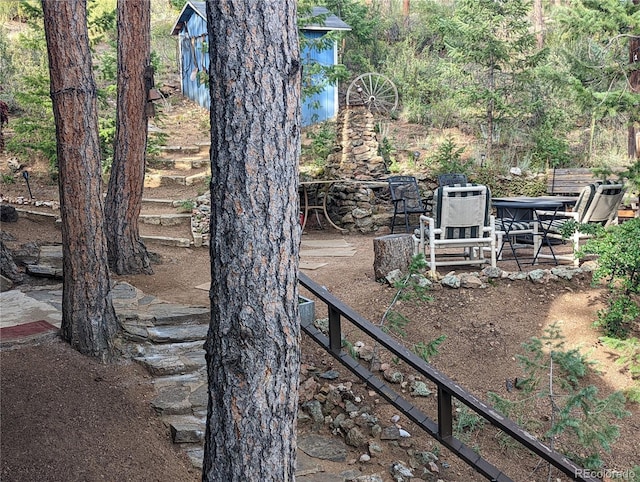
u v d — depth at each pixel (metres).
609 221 8.03
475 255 8.24
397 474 4.73
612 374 6.09
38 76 11.85
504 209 10.02
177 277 8.16
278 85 2.81
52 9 5.11
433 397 5.72
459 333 6.53
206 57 16.06
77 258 5.37
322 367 5.92
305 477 4.58
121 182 7.98
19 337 5.46
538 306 6.97
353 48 18.34
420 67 16.84
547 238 8.46
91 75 5.27
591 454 4.96
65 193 5.32
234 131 2.80
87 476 4.00
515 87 13.55
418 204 11.73
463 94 13.52
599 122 14.45
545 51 13.12
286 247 2.88
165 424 4.83
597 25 10.12
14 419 4.37
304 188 12.16
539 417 5.61
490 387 5.91
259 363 2.87
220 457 2.92
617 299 6.79
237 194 2.81
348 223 11.84
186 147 14.20
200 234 9.88
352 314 5.26
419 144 14.16
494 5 13.16
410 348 6.23
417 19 19.72
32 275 7.67
